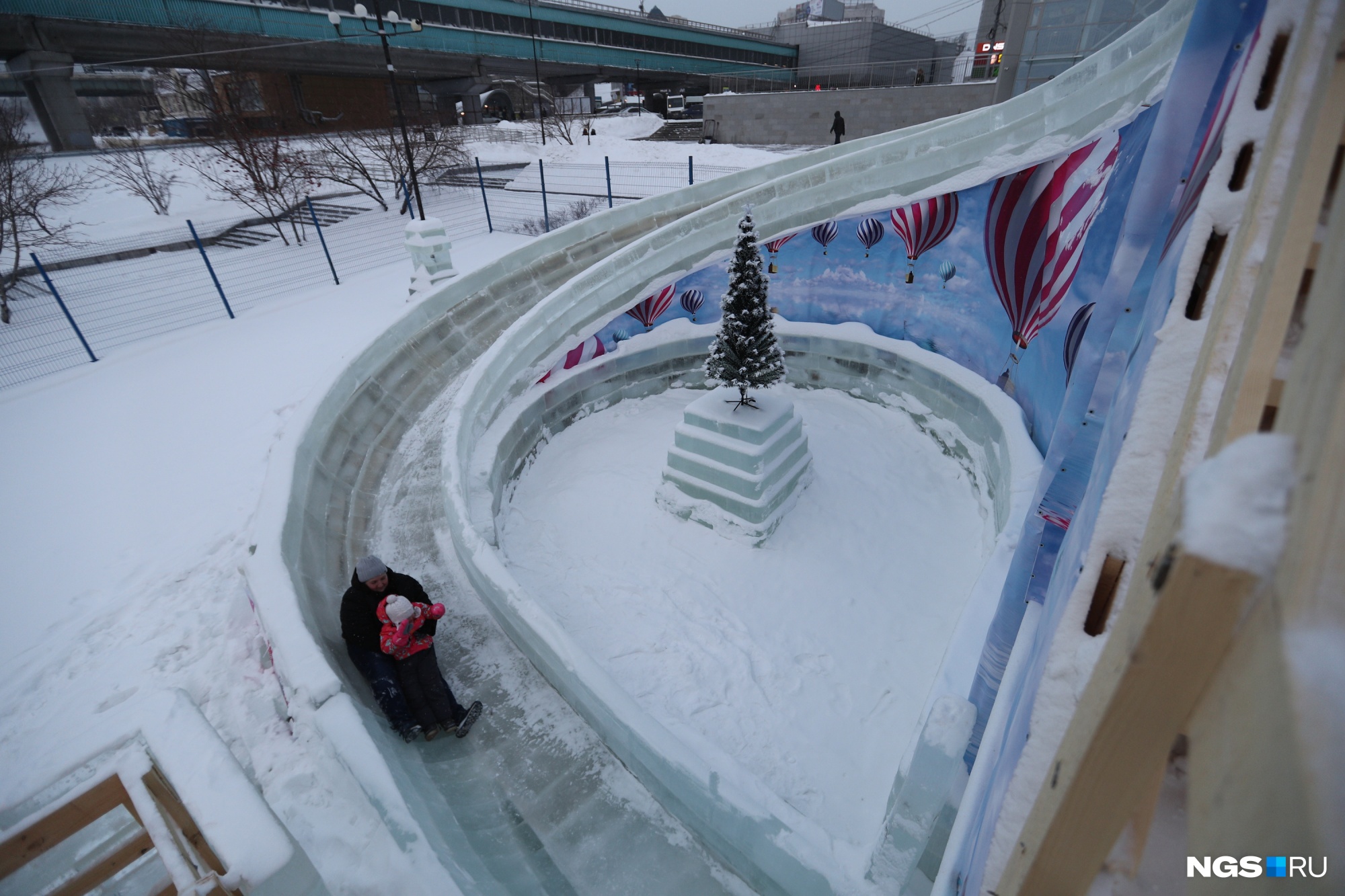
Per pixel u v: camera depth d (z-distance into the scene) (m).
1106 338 2.90
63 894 2.71
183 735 2.60
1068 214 6.08
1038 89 6.45
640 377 10.21
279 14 34.22
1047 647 1.91
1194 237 1.62
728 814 3.55
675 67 58.38
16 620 6.41
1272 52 1.58
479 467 7.25
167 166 27.53
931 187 7.55
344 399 7.89
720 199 12.91
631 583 6.54
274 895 2.21
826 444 8.77
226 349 12.46
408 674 4.48
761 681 5.45
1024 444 6.62
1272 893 0.35
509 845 3.89
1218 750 0.57
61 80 30.23
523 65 49.47
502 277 11.37
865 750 4.92
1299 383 0.60
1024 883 1.10
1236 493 0.55
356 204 24.67
